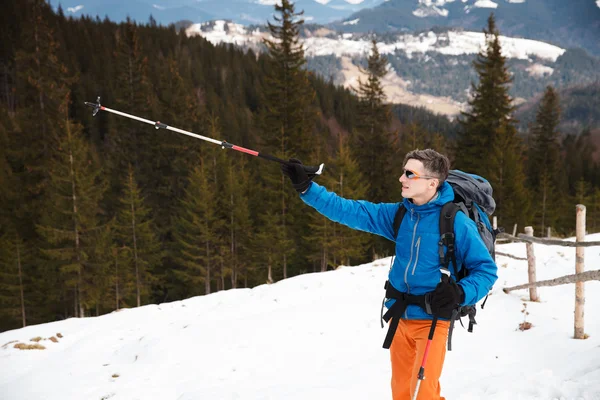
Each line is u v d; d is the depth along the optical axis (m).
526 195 36.31
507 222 35.06
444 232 2.76
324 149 41.72
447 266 2.77
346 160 32.47
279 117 39.75
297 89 39.31
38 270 31.19
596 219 46.22
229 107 105.56
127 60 56.97
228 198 35.16
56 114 39.00
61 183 29.78
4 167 48.56
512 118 38.72
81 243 30.44
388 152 41.03
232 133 91.12
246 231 35.09
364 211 3.11
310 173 3.12
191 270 36.41
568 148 111.25
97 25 159.75
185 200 37.16
